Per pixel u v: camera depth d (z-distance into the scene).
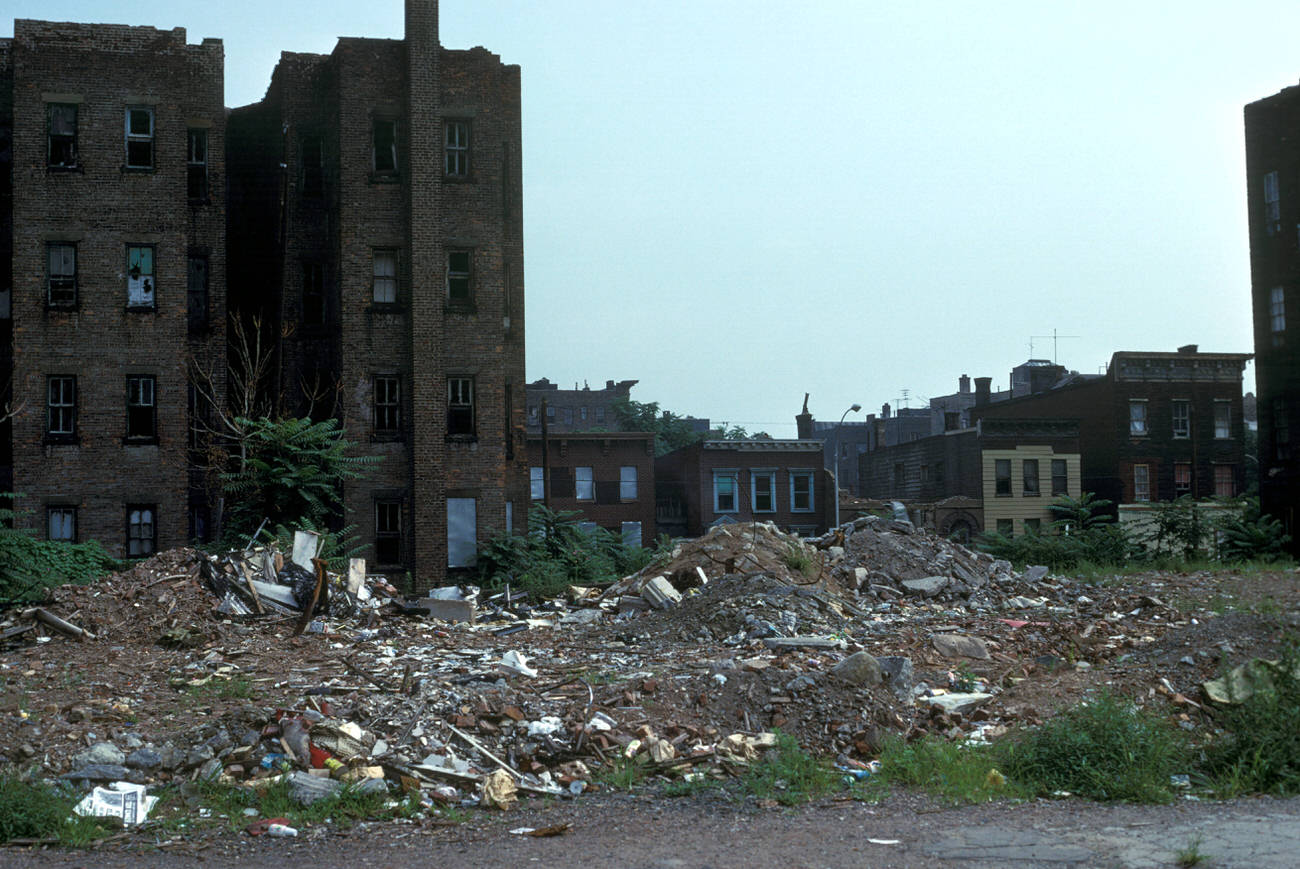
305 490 28.91
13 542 23.53
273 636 18.14
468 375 32.44
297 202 33.28
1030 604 22.12
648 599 21.22
